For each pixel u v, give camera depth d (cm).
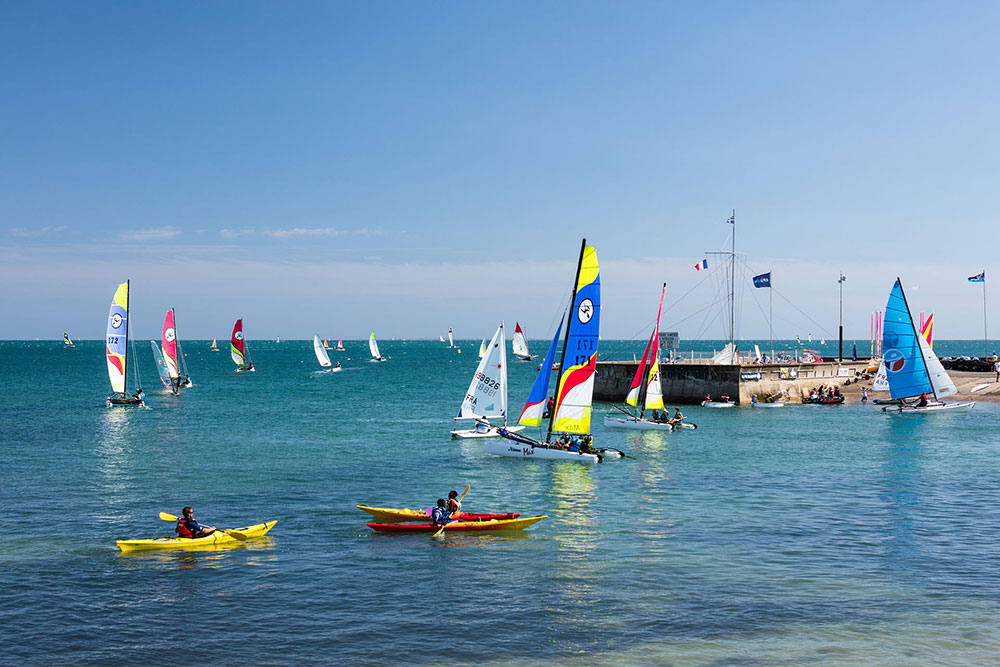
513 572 2728
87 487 4281
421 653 2031
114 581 2622
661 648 2059
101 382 14150
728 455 5538
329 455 5516
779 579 2641
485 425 6600
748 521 3500
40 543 3114
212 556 2928
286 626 2216
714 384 9494
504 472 4841
